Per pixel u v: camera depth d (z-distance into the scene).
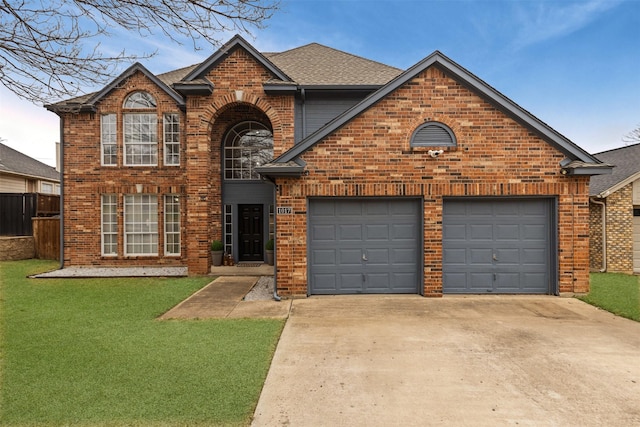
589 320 5.99
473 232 7.88
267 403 3.36
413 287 7.90
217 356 4.39
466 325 5.73
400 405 3.35
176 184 11.79
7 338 5.00
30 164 21.58
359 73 11.95
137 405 3.26
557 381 3.84
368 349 4.71
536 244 7.84
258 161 12.36
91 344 4.77
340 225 7.88
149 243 12.02
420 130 7.79
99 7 4.30
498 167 7.67
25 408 3.20
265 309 6.69
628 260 11.45
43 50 4.33
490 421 3.10
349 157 7.71
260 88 10.41
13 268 11.60
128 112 11.83
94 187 11.77
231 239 12.16
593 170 7.30
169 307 6.80
